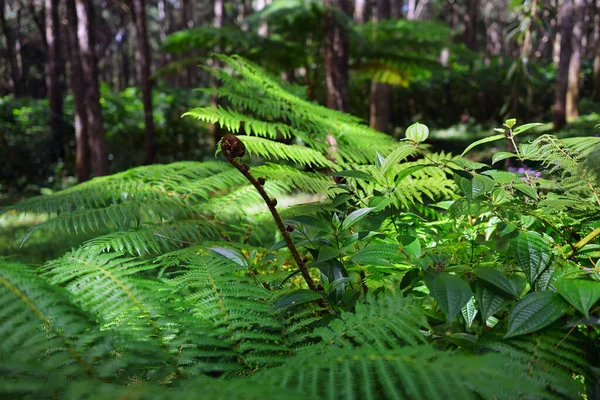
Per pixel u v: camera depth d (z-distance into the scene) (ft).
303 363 2.52
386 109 40.75
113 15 88.99
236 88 6.42
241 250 4.89
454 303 2.88
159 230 4.76
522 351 2.84
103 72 108.78
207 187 5.68
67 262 3.43
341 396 2.33
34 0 77.15
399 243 3.60
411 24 30.22
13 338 2.41
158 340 2.85
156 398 1.96
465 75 57.82
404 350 2.40
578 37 51.47
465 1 82.99
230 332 3.03
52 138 41.55
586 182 3.72
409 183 4.83
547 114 51.24
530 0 16.66
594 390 2.83
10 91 89.40
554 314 2.88
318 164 5.65
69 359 2.54
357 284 4.61
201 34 28.53
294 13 24.94
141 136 43.32
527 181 4.04
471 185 3.55
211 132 44.47
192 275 3.53
